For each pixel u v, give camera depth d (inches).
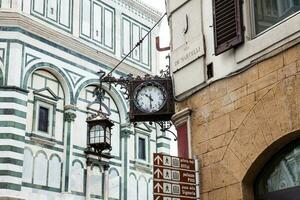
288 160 327.3
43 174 872.9
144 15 1152.2
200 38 396.5
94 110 982.4
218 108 368.2
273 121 322.3
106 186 970.1
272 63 331.6
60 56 944.9
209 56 387.2
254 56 345.7
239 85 354.0
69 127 929.5
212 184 360.5
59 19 962.1
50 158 892.0
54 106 918.4
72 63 963.3
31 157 861.2
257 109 335.3
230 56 365.7
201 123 381.1
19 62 873.5
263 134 328.2
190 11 415.2
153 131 1096.8
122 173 1011.9
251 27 357.1
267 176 339.0
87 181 940.0
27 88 880.9
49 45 930.7
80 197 923.4
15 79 860.0
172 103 425.7
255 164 333.7
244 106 346.3
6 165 821.2
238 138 346.3
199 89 389.4
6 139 832.3
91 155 954.7
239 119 348.5
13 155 828.6
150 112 426.3
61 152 912.9
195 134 384.8
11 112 844.0
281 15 343.0
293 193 320.8
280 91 321.4
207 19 396.8
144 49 1124.5
